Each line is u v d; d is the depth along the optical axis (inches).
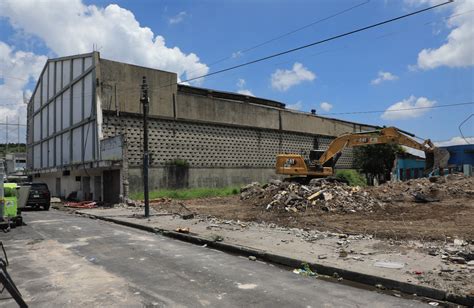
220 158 1589.6
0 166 622.8
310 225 584.1
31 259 398.3
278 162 1116.5
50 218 842.2
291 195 790.5
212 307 249.6
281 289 289.1
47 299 267.6
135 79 1405.0
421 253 372.8
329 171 1112.8
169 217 759.7
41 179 2100.1
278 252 396.8
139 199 1216.8
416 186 924.0
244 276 327.3
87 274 333.7
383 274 307.0
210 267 360.2
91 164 1277.1
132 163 1343.5
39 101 2058.3
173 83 1481.3
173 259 395.9
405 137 1013.2
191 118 1515.7
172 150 1443.2
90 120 1385.3
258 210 796.6
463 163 1561.3
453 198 839.1
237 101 1690.5
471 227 514.9
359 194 804.6
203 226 612.7
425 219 605.3
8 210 646.5
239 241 467.2
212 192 1387.8
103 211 960.9
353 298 269.0
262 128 1763.0
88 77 1424.7
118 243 495.8
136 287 294.0
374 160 1855.3
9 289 220.7
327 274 334.0
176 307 249.8
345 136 1088.2
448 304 258.5
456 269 316.5
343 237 468.1
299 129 1947.6
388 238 457.7
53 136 1811.0
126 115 1369.3
